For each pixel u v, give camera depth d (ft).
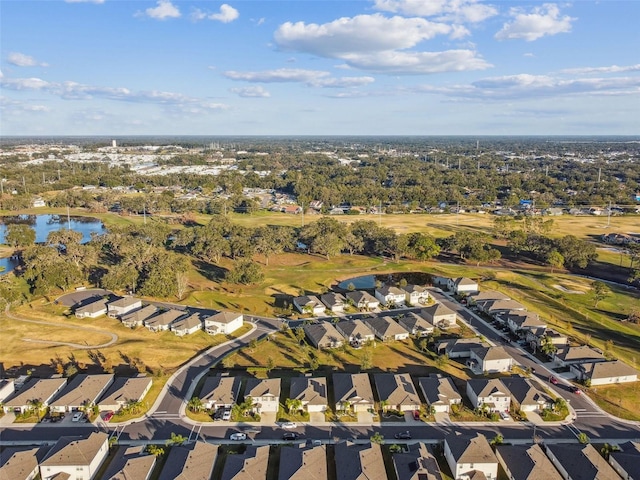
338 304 486.79
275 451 272.31
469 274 617.21
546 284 578.25
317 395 315.58
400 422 301.43
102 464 261.03
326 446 278.05
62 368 357.82
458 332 433.48
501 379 337.72
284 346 401.29
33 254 603.67
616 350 399.44
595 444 280.92
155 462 260.01
